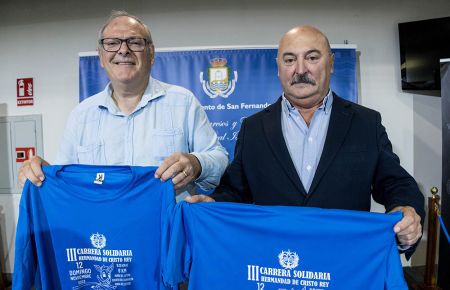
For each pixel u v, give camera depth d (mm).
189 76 2574
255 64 2564
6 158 2988
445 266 2262
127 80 1275
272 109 1369
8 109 2963
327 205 1166
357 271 933
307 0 2715
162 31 2750
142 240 1083
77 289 1106
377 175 1211
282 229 967
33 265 1092
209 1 2727
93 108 1376
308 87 1232
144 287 1087
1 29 2918
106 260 1098
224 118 2586
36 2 2857
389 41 2734
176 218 1013
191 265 1026
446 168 2129
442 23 2531
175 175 1069
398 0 2723
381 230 916
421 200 1036
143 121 1344
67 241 1104
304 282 963
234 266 996
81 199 1096
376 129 1235
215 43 2740
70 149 1400
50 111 2904
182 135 1361
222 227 1005
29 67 2908
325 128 1288
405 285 884
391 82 2744
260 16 2725
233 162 1360
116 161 1327
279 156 1229
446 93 2092
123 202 1084
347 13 2725
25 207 1077
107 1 2785
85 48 2830
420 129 2750
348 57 2527
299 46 1227
